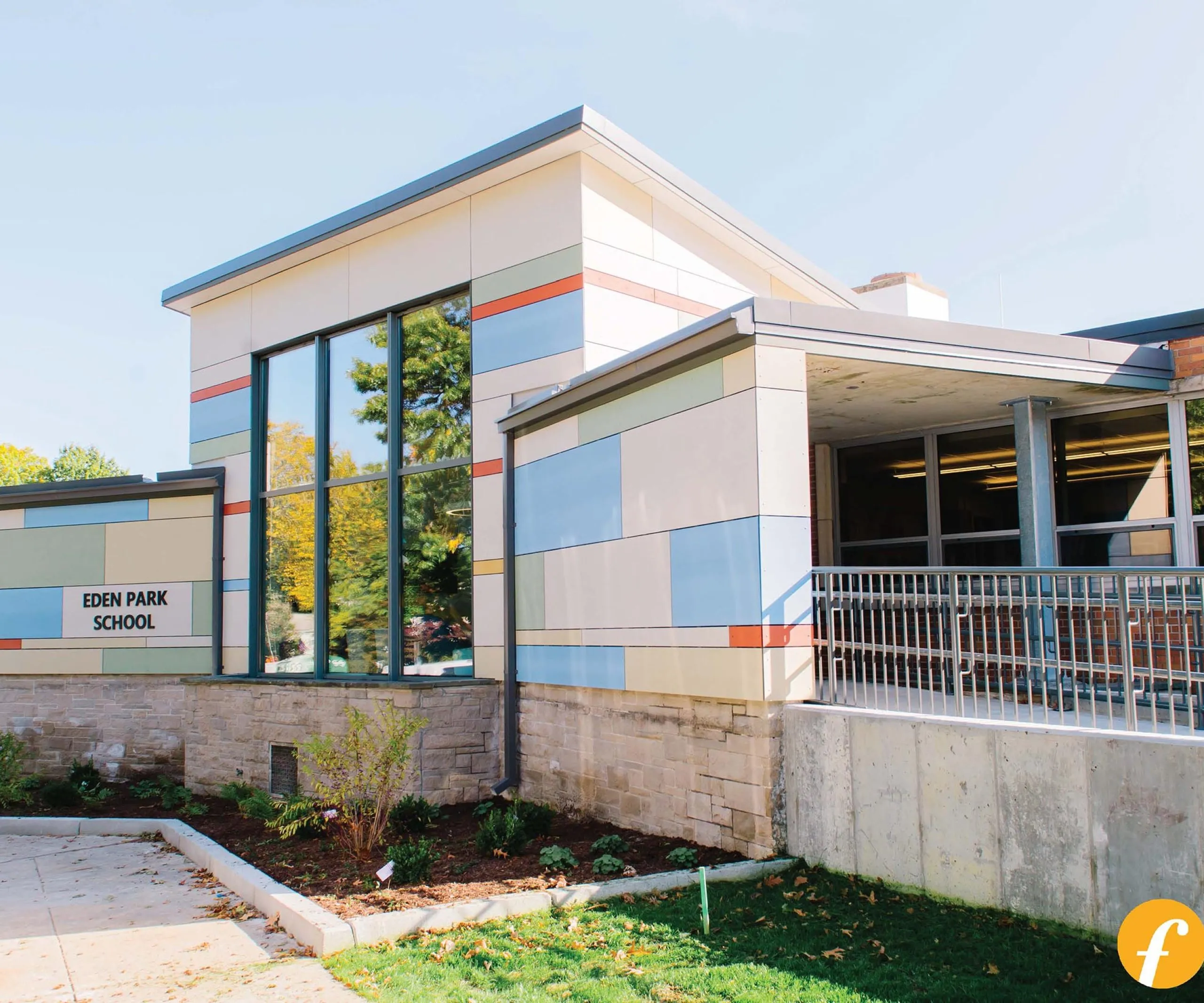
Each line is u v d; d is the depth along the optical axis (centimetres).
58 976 594
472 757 1039
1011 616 614
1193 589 848
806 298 1363
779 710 716
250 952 627
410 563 1174
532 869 751
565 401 948
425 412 1179
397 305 1194
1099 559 965
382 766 883
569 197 1043
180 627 1386
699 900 648
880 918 588
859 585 707
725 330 729
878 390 892
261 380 1370
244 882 766
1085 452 981
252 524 1340
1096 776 543
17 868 899
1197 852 502
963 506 1082
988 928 561
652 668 823
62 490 1459
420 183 1133
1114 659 890
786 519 720
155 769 1377
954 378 840
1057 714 731
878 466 1165
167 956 625
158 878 846
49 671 1450
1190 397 906
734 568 732
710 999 489
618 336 1055
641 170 1063
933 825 617
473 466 1110
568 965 550
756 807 718
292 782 1152
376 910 667
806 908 616
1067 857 553
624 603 866
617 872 722
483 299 1113
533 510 1023
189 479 1380
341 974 563
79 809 1160
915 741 629
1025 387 881
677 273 1134
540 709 1004
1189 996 466
